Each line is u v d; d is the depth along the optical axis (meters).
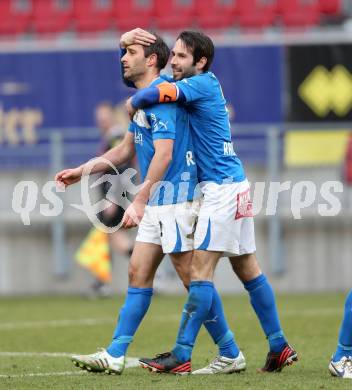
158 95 22.25
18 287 56.84
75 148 55.66
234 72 55.34
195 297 22.69
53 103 56.12
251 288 23.59
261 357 27.53
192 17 72.50
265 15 72.00
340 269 55.28
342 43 54.75
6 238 56.72
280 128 54.84
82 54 56.06
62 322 39.81
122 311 23.06
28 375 23.66
